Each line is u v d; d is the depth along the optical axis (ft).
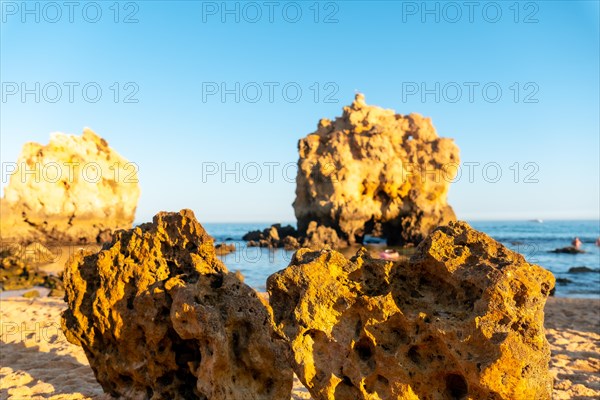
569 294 74.54
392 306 15.69
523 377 13.88
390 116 176.14
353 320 16.22
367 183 162.81
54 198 160.45
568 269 109.50
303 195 169.58
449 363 15.17
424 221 159.33
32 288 74.69
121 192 176.14
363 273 16.53
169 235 20.33
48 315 44.34
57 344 33.09
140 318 19.45
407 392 15.38
